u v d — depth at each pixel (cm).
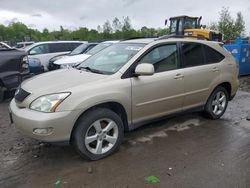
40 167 383
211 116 567
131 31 5016
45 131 354
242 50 1159
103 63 465
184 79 488
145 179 353
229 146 450
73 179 354
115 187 337
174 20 2073
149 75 415
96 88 386
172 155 417
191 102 516
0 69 679
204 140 473
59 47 1368
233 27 3569
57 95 363
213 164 390
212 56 547
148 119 459
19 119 372
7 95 745
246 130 523
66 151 429
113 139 412
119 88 406
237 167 382
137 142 462
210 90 541
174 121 564
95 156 396
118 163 393
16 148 441
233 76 582
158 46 467
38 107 363
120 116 429
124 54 459
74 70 470
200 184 342
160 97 459
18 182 347
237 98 786
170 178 355
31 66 937
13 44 2955
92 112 386
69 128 365
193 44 520
